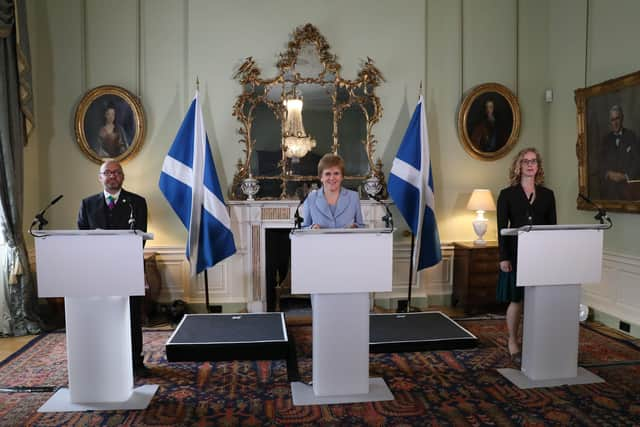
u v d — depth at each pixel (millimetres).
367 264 2641
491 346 3738
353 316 2770
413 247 4695
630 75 4012
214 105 4832
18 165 4195
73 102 4727
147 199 4832
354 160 4973
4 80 4051
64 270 2559
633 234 4172
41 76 4680
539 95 5254
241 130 4855
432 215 4629
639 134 3980
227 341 3387
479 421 2545
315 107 4910
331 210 3090
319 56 4875
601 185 4434
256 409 2699
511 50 5188
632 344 3812
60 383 3084
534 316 3000
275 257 4996
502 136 5156
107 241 2566
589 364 3340
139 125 4727
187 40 4809
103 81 4746
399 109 4977
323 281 2619
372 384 2961
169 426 2510
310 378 3102
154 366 3367
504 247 3297
